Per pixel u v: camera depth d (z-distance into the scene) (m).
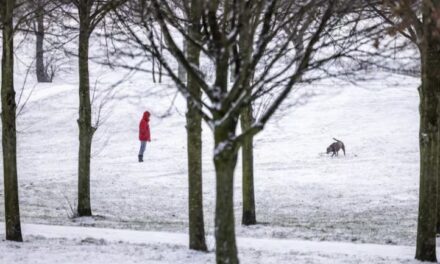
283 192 52.16
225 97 16.11
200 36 18.94
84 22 39.22
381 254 28.17
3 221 39.22
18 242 27.03
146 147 72.12
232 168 16.12
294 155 65.31
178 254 25.06
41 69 102.12
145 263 22.41
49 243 27.11
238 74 16.27
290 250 28.30
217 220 16.12
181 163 65.12
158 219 42.62
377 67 18.30
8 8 26.66
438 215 35.50
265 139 71.75
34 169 63.91
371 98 83.25
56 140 77.12
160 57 16.89
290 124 76.38
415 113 75.38
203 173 59.88
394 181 54.12
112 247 26.39
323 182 54.94
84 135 41.91
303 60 16.36
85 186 42.22
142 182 57.66
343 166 59.97
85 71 41.09
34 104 91.06
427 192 27.05
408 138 67.38
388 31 18.59
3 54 27.08
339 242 32.53
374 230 37.69
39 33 38.25
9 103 27.16
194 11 18.56
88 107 41.75
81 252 24.41
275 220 42.00
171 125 80.31
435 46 25.69
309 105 82.50
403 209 45.09
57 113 87.38
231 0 20.80
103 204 48.69
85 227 35.66
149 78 93.00
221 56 16.38
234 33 16.14
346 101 82.94
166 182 57.62
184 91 16.75
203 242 27.03
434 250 26.91
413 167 58.19
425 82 26.83
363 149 65.44
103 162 66.44
